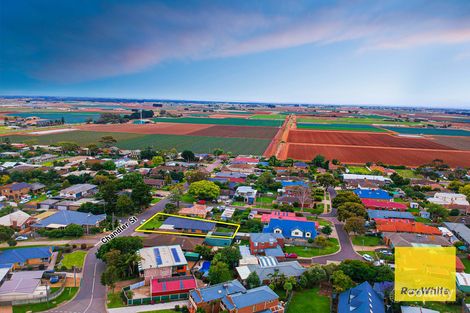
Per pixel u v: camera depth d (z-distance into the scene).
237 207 138.12
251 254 96.44
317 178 168.62
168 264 83.56
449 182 188.38
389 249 101.50
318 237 102.00
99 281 81.50
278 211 130.62
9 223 108.62
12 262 85.25
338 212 123.31
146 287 78.69
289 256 95.38
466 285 79.00
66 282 80.62
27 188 145.38
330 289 80.88
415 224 114.19
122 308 71.00
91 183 160.25
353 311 67.50
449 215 132.00
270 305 70.50
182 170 189.00
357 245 104.81
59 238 105.50
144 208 133.75
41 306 70.88
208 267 88.31
